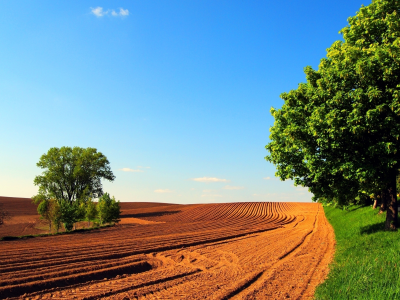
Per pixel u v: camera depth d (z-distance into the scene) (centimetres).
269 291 1052
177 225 4534
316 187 1820
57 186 6362
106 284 1309
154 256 2025
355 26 1631
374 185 1557
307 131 1591
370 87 1385
